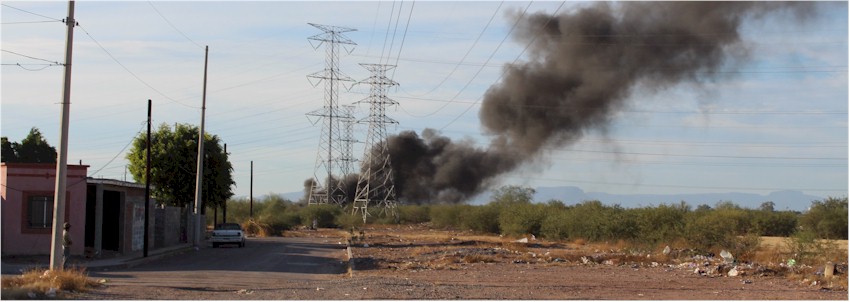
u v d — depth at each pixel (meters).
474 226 100.62
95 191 46.59
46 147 85.06
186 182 66.50
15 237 40.78
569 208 85.94
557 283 28.73
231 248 57.44
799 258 41.38
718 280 30.73
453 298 22.30
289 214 119.19
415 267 38.53
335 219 121.75
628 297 23.39
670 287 27.20
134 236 48.09
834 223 82.88
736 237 49.78
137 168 65.25
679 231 52.06
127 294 22.92
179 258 45.06
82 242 41.78
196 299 21.84
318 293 23.80
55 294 21.48
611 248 56.75
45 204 41.44
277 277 31.83
